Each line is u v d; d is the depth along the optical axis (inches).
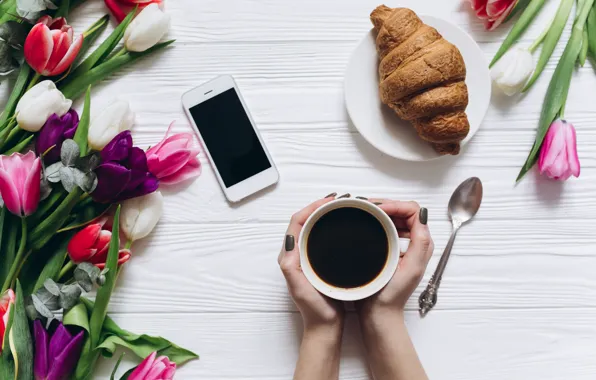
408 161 33.0
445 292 32.9
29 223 31.0
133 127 32.9
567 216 33.1
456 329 32.8
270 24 33.2
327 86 33.2
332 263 29.9
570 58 32.4
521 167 33.1
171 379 30.6
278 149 33.1
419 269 29.8
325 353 30.1
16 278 30.7
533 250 33.1
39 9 30.6
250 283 32.8
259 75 33.2
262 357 32.6
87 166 29.8
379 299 29.9
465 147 33.1
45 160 30.8
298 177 33.0
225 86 32.7
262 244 32.9
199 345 32.6
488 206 33.1
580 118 33.2
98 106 32.9
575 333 32.9
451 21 33.3
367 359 32.1
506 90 32.3
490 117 33.1
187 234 32.9
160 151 31.4
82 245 30.1
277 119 33.1
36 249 31.1
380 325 30.0
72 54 30.8
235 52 33.1
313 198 33.0
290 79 33.2
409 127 32.3
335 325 30.2
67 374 30.1
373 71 32.4
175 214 32.9
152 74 33.0
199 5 33.1
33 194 29.3
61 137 30.8
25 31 31.0
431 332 32.8
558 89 32.3
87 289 29.9
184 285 32.7
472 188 32.7
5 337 29.3
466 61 32.2
